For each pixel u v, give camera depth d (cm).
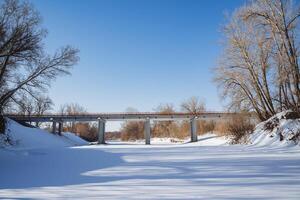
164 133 8588
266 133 2927
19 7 2480
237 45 3272
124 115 5172
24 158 1712
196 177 850
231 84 3369
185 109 7462
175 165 1176
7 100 2802
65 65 3141
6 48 2462
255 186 695
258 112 3338
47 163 1389
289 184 712
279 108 3169
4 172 1065
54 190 705
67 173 1012
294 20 2598
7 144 3044
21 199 616
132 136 9706
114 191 678
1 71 2561
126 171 1028
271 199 568
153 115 5144
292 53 2556
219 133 4538
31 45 2567
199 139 5038
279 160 1302
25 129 4225
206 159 1414
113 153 2081
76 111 8644
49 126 6550
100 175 945
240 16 3014
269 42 2859
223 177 838
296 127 2564
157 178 852
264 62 3130
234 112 3456
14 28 2473
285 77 2639
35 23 2619
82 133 9094
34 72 2930
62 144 4625
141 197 611
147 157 1636
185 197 601
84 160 1523
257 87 3225
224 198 585
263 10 2758
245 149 2264
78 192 676
